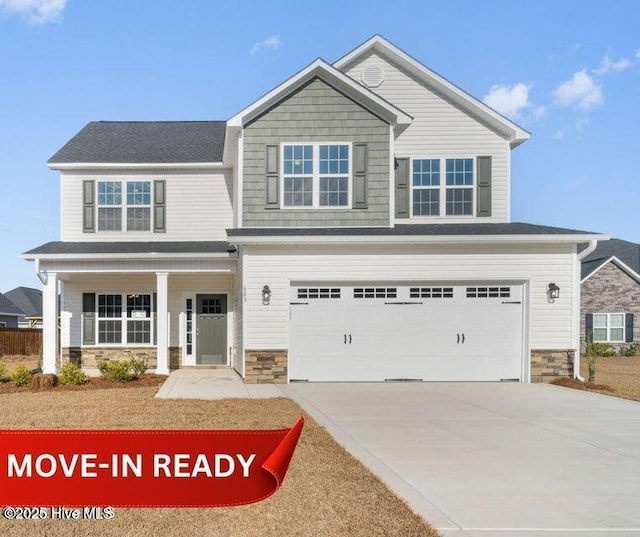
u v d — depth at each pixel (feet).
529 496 19.30
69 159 61.82
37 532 15.65
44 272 54.03
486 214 57.26
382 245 49.08
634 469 22.72
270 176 52.54
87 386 45.91
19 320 137.69
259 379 48.19
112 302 62.18
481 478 21.26
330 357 48.91
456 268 49.32
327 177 52.75
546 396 41.75
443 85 57.06
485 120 57.72
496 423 31.73
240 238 47.55
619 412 35.37
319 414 33.76
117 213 62.44
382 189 52.80
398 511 17.38
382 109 52.75
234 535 15.56
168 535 15.53
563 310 49.37
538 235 48.49
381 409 35.81
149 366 61.77
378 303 49.34
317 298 49.11
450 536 15.90
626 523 17.01
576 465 23.22
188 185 63.16
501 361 49.65
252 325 48.44
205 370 58.90
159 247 57.67
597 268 90.84
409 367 49.29
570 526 16.71
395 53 57.26
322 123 52.85
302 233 48.98
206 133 70.69
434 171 57.41
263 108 52.85
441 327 49.52
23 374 45.62
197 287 62.44
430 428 30.19
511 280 49.49
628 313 90.74
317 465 22.20
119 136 68.95
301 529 15.96
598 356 85.56
